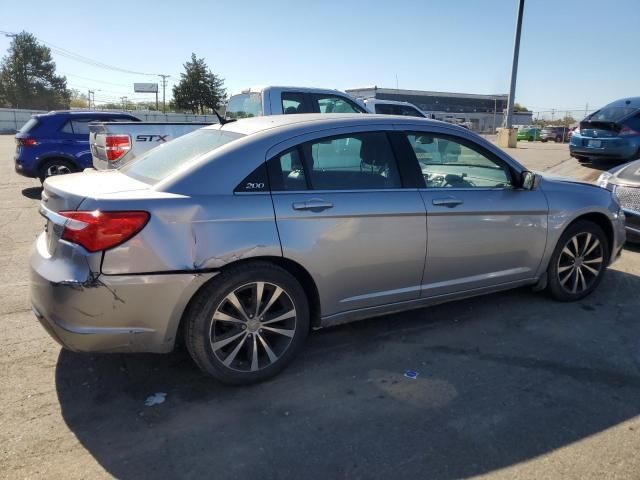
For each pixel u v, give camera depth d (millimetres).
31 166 10289
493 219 3996
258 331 3234
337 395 3184
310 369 3500
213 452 2654
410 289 3768
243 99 9305
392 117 3809
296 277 3416
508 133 20719
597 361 3623
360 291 3561
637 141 11594
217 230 2977
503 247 4113
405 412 3008
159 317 2914
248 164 3168
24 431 2797
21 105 74000
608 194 4781
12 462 2551
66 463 2559
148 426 2865
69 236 2807
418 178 3740
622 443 2736
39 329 4043
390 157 3672
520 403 3102
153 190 2994
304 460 2600
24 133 10406
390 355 3697
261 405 3078
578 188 4574
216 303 3033
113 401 3102
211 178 3066
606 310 4535
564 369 3508
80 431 2812
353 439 2762
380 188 3568
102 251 2746
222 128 3742
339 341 3912
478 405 3078
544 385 3305
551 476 2486
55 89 76875
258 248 3064
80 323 2801
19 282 5113
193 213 2934
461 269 3955
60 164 10469
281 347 3352
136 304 2844
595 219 4742
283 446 2705
